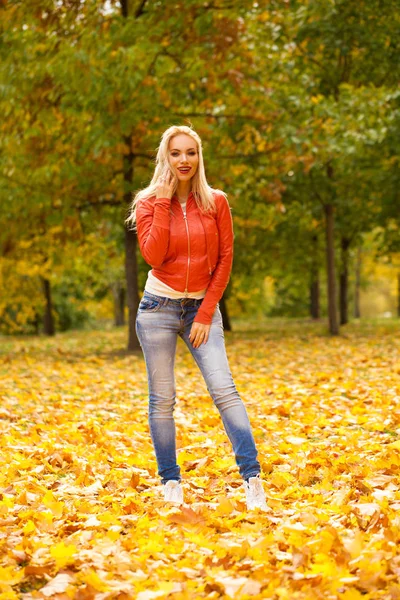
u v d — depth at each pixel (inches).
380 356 423.8
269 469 174.9
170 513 134.7
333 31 510.0
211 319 144.0
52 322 1007.6
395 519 124.0
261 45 531.5
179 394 307.3
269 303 1518.2
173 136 141.9
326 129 488.7
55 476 174.1
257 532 124.5
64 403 288.0
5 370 442.9
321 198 607.5
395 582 101.0
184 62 465.4
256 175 559.2
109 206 564.4
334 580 101.0
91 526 129.1
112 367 440.5
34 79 431.2
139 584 104.2
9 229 526.3
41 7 430.0
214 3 451.5
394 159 612.7
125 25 422.6
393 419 222.7
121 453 198.8
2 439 213.6
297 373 374.6
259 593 99.1
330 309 632.4
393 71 550.6
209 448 198.5
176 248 140.6
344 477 159.3
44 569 109.4
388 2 516.1
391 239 669.3
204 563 110.3
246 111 498.6
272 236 721.6
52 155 463.2
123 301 1283.2
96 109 428.5
